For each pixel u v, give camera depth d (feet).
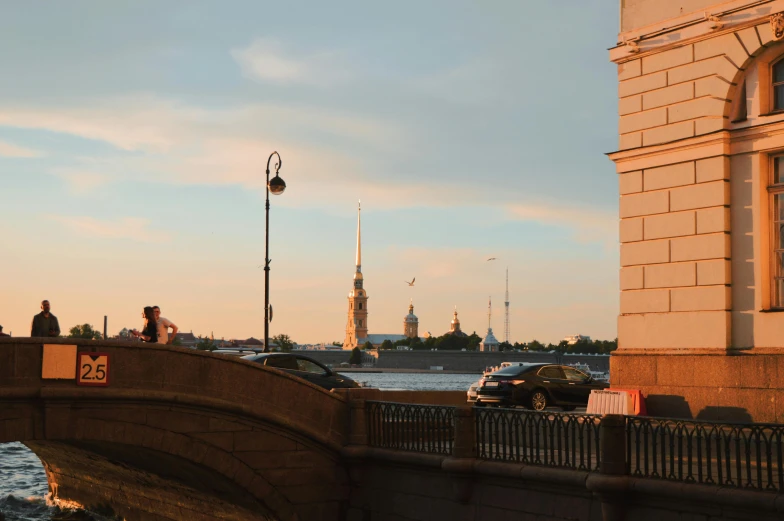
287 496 67.10
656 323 69.41
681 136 68.69
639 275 70.90
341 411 70.08
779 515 43.78
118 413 60.54
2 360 56.39
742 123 65.51
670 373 67.87
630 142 72.23
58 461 93.76
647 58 71.56
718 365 65.00
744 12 65.21
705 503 46.68
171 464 67.97
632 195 71.82
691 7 68.69
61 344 58.23
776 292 63.98
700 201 67.10
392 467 66.54
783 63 64.64
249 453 65.77
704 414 65.57
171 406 62.39
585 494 52.90
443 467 60.49
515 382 92.27
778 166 64.49
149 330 76.54
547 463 55.42
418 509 63.87
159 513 83.56
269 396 66.64
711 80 67.05
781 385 61.62
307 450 68.18
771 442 44.57
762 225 64.23
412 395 85.10
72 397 58.13
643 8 72.08
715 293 65.77
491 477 58.75
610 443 51.06
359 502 68.74
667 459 54.24
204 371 63.77
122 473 81.41
